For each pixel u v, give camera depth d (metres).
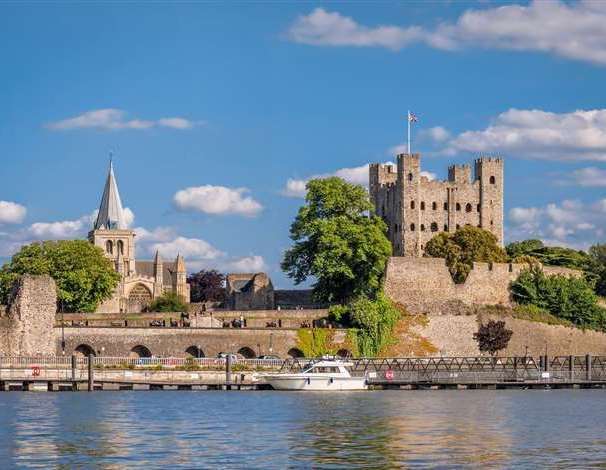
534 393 138.00
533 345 173.25
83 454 80.56
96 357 143.62
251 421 100.38
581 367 163.12
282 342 161.38
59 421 99.06
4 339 143.00
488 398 128.12
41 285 146.00
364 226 178.50
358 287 177.38
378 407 114.69
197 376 142.12
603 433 93.62
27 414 104.69
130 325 162.50
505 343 171.00
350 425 97.94
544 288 178.00
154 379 140.00
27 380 132.50
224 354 152.88
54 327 147.88
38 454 80.50
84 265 190.62
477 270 177.00
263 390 138.12
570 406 117.56
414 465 76.75
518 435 92.12
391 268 173.75
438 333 169.12
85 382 135.38
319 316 170.38
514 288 178.38
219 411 108.88
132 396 126.19
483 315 172.62
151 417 102.94
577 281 180.12
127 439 87.94
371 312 165.00
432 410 112.00
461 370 153.00
